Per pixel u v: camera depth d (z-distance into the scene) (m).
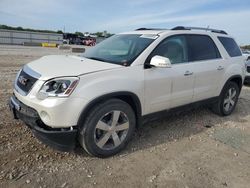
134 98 3.79
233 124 5.39
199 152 4.05
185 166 3.61
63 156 3.64
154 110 4.20
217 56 5.38
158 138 4.45
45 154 3.65
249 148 4.31
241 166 3.71
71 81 3.23
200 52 4.98
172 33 4.48
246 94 8.36
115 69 3.63
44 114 3.21
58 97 3.16
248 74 9.61
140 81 3.82
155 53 4.11
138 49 4.09
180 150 4.07
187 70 4.54
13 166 3.32
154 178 3.29
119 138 3.78
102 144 3.60
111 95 3.50
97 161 3.59
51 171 3.28
